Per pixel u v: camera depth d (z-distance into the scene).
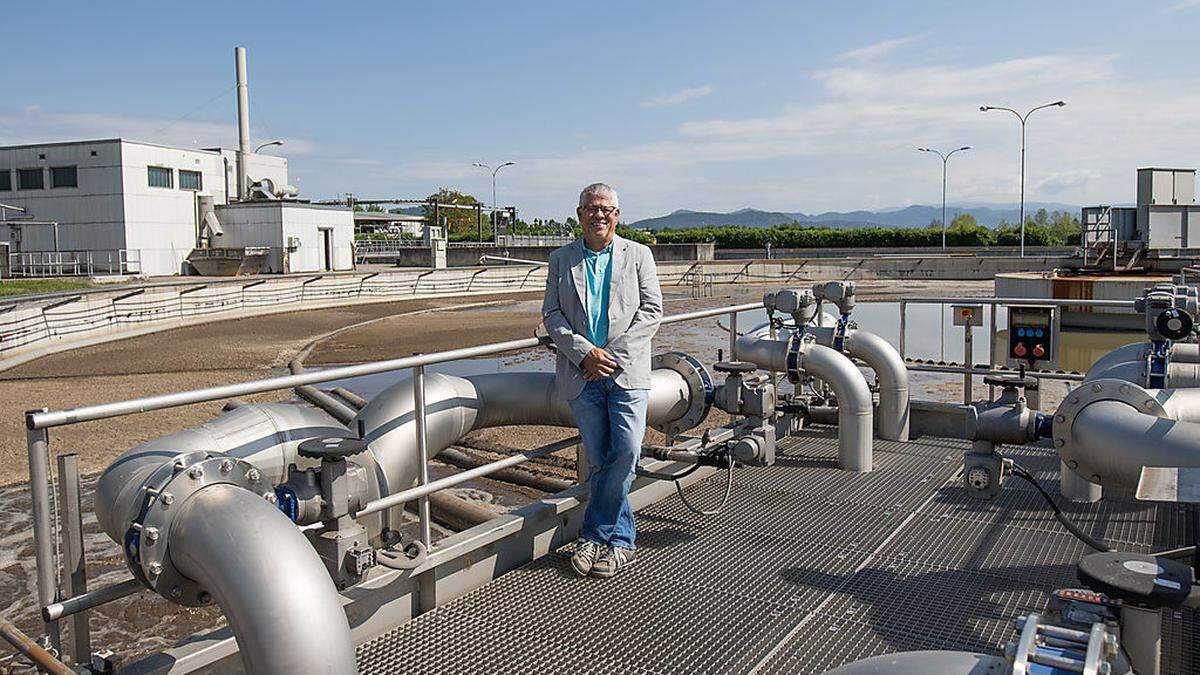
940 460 5.72
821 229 79.88
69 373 15.07
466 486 7.21
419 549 3.43
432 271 38.00
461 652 3.17
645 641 3.25
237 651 2.80
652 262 4.04
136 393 12.84
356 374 3.21
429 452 3.91
